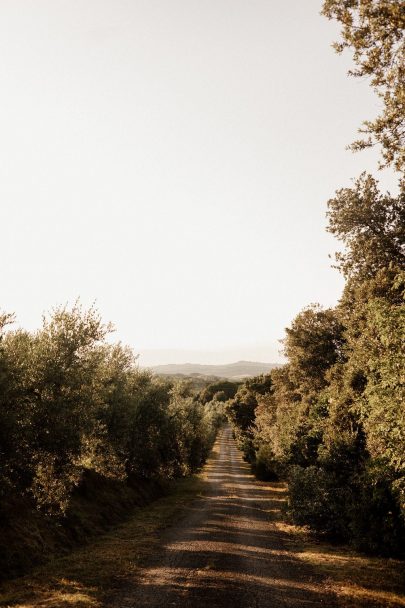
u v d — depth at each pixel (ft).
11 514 48.67
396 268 70.08
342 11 35.04
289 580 40.47
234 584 38.58
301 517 60.75
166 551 50.85
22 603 32.78
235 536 61.11
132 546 53.31
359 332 75.97
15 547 43.98
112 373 83.56
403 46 33.09
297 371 122.31
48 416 46.11
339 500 59.00
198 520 74.02
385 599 35.32
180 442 138.92
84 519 61.72
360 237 79.30
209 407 412.77
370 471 49.57
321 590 37.50
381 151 36.50
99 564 44.68
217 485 137.18
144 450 98.53
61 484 49.44
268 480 152.35
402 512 39.27
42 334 50.98
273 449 118.62
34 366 47.21
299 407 104.63
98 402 55.98
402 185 72.02
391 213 77.46
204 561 46.34
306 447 82.74
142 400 98.43
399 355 36.42
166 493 113.60
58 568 43.06
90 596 34.45
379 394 39.29
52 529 52.75
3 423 40.16
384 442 42.24
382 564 46.14
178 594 35.42
